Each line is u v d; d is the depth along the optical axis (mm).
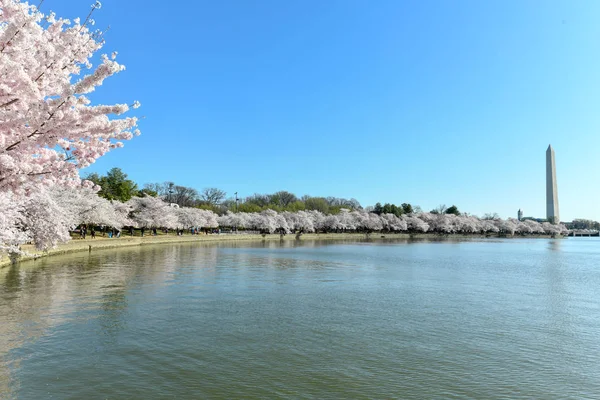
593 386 14664
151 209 91500
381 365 16250
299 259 57031
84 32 10812
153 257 54656
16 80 9133
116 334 19406
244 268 45031
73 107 10031
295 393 13711
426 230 178750
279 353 17344
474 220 192625
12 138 9844
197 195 153375
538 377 15375
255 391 13789
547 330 21375
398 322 22469
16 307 24172
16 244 34125
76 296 27500
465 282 37594
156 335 19391
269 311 24453
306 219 144125
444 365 16375
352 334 20141
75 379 14367
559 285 36500
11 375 14625
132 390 13625
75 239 61844
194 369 15477
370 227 166375
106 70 9305
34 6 9453
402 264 53031
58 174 10531
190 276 37875
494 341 19453
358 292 31266
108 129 10547
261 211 147750
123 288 30734
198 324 21375
